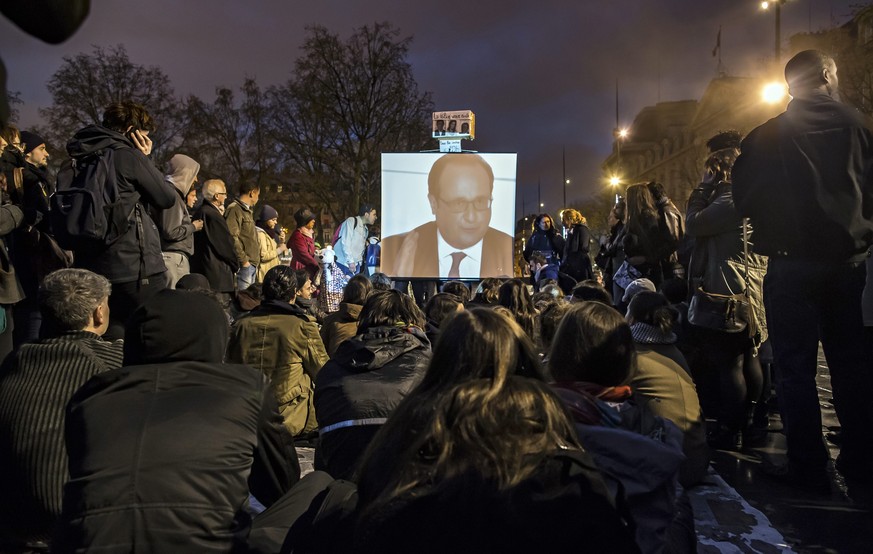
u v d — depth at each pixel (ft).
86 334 9.77
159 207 14.14
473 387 5.20
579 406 7.28
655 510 6.13
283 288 16.47
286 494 8.29
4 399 9.23
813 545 10.80
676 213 22.82
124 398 7.36
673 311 13.82
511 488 4.73
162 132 131.34
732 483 13.79
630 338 8.43
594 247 113.39
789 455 13.37
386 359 11.44
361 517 5.14
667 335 13.67
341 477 10.80
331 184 135.54
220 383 7.71
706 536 11.16
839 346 13.34
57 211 12.88
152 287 13.99
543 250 44.14
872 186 12.62
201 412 7.32
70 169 13.42
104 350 9.70
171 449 7.00
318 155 131.34
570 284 39.91
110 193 13.16
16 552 9.31
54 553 6.79
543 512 4.71
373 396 11.03
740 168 13.47
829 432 17.25
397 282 37.32
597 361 8.28
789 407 13.14
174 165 18.17
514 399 5.16
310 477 8.61
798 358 13.05
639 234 22.85
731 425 16.38
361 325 12.46
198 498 6.91
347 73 128.98
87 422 7.20
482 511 4.71
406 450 5.18
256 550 7.16
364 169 134.31
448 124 36.78
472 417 5.00
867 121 12.77
